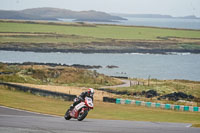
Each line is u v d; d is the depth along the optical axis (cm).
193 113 6231
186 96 9375
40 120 3033
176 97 9206
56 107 5575
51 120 3092
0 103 5184
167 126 2953
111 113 5312
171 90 10506
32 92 7625
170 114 5650
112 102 7312
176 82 12700
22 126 2545
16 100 6044
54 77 12556
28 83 10650
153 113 5656
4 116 3312
